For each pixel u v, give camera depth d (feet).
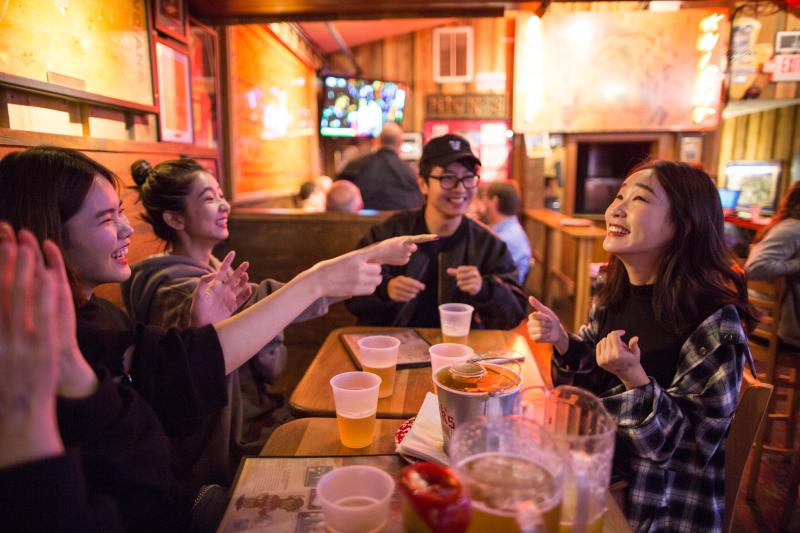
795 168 22.35
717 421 3.56
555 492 1.93
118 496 2.45
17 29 5.59
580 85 18.47
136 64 8.23
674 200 3.91
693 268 3.98
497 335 5.84
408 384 4.46
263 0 10.37
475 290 5.95
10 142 5.36
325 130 22.91
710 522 3.79
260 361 5.79
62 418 2.23
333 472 2.31
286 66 18.86
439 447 3.11
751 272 8.39
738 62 18.17
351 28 20.18
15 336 1.80
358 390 3.27
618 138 19.52
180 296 5.01
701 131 18.69
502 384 2.90
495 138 22.61
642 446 3.44
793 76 17.99
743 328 4.12
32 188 3.19
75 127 7.08
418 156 22.94
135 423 2.51
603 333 4.79
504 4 10.39
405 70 22.76
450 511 1.69
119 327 3.88
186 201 5.72
